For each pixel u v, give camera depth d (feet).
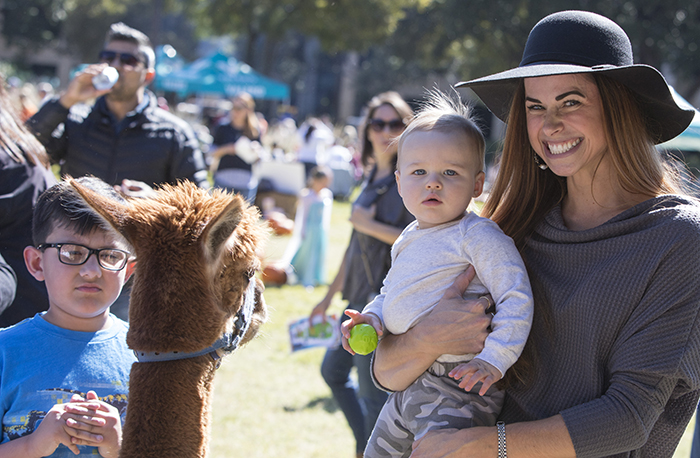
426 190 6.98
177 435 5.68
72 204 7.03
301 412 17.28
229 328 6.10
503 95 7.57
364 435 13.30
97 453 7.00
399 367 6.79
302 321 14.07
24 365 7.03
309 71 168.66
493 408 6.63
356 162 63.87
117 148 13.32
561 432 5.56
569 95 6.30
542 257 6.54
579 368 5.97
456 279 6.70
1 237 9.36
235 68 70.18
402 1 103.40
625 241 5.92
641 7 74.84
